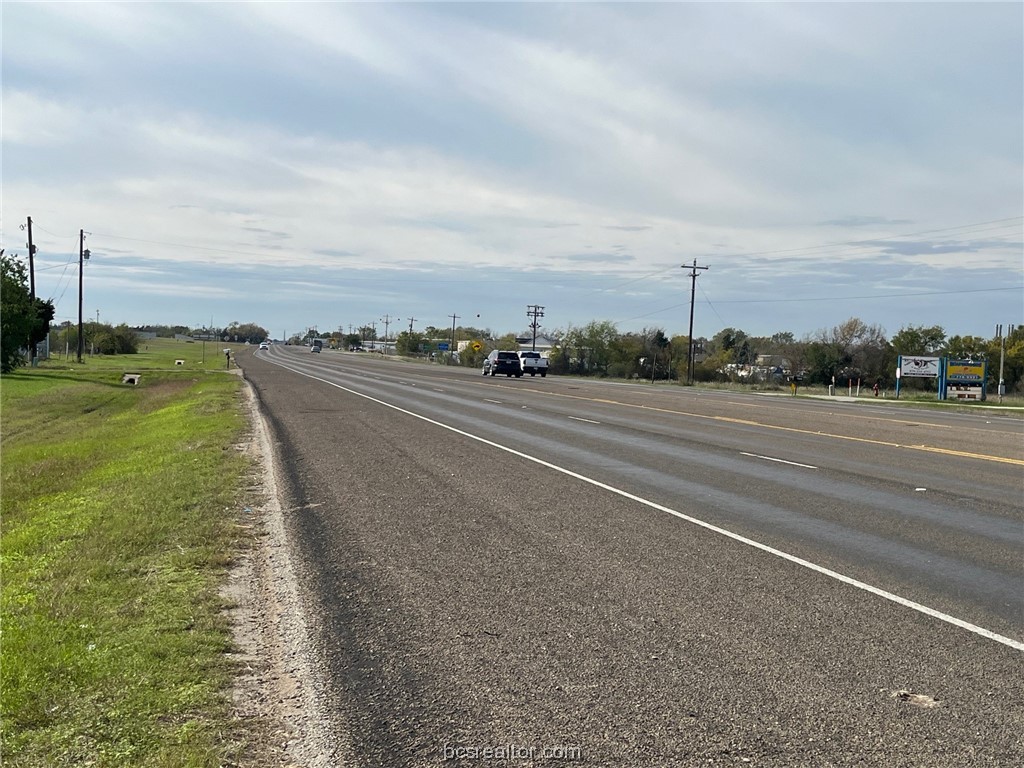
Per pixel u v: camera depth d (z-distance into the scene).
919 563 8.52
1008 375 77.50
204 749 4.43
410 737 4.66
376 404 31.83
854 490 13.12
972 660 5.83
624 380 78.06
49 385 50.56
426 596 7.31
